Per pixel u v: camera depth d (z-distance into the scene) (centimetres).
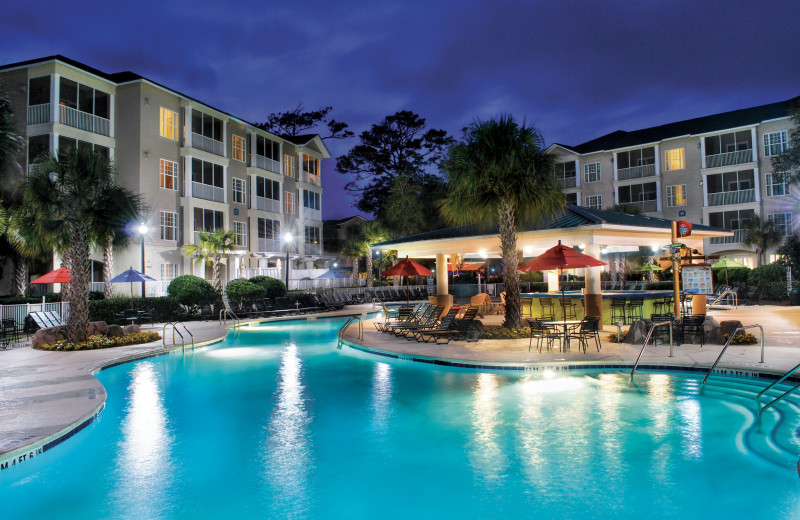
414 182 5384
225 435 830
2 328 1780
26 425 797
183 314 2597
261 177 4066
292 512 568
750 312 2438
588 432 811
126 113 3062
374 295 4250
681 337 1495
